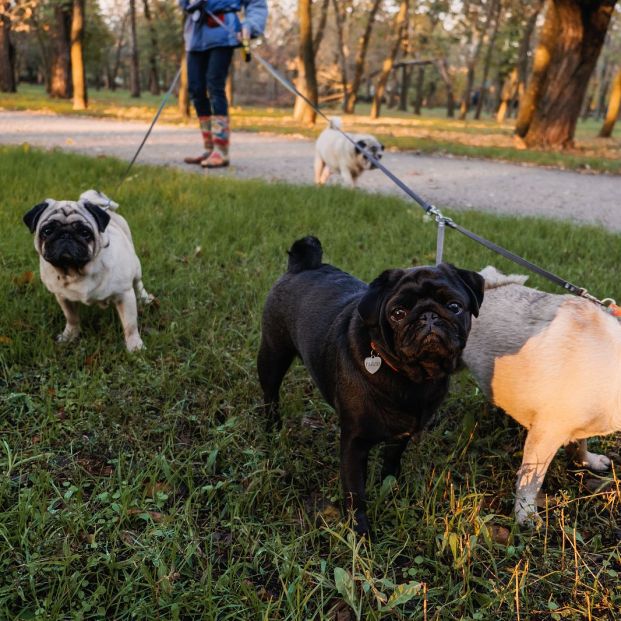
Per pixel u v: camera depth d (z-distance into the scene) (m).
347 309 0.99
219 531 0.97
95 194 1.62
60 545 0.88
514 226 2.59
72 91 11.79
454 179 4.26
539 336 1.03
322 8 12.59
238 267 1.95
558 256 2.22
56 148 3.91
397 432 0.92
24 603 0.81
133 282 1.65
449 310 0.82
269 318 1.17
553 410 1.01
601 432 1.03
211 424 1.21
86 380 1.31
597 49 6.22
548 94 6.41
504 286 1.16
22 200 2.40
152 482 1.00
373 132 7.48
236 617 0.81
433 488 1.04
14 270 1.79
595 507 1.06
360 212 2.70
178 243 2.09
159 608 0.80
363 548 0.92
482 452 1.20
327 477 1.10
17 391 1.28
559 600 0.88
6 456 1.08
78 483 1.02
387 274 0.87
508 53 14.56
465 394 1.33
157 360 1.42
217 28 3.38
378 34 13.60
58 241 1.30
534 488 1.03
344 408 0.93
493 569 0.92
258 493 1.02
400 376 0.87
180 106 8.41
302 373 1.42
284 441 1.16
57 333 1.54
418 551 0.95
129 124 6.81
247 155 4.71
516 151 5.87
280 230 2.38
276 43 20.25
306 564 0.85
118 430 1.17
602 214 3.37
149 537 0.90
